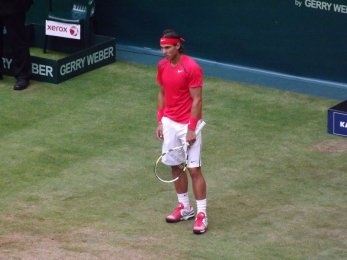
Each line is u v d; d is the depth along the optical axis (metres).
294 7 46.22
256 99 46.06
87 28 50.81
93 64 49.78
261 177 38.00
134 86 47.84
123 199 36.22
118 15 51.44
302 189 36.88
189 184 37.41
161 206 35.62
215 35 48.81
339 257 31.47
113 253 31.70
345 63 45.75
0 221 34.25
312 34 46.16
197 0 48.72
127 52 51.19
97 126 43.12
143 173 38.41
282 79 47.22
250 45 48.03
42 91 47.12
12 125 43.22
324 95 46.31
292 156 39.88
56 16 51.19
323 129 42.53
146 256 31.48
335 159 39.50
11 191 36.78
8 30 47.00
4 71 49.12
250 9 47.38
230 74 48.50
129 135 42.16
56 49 52.22
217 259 31.27
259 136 41.91
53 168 38.88
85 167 38.94
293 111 44.66
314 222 34.12
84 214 34.97
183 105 33.12
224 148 40.72
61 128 42.91
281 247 32.25
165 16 50.03
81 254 31.61
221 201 35.97
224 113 44.38
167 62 32.97
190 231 33.62
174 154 33.56
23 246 32.22
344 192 36.56
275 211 35.09
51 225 33.97
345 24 45.16
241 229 33.69
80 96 46.56
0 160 39.50
